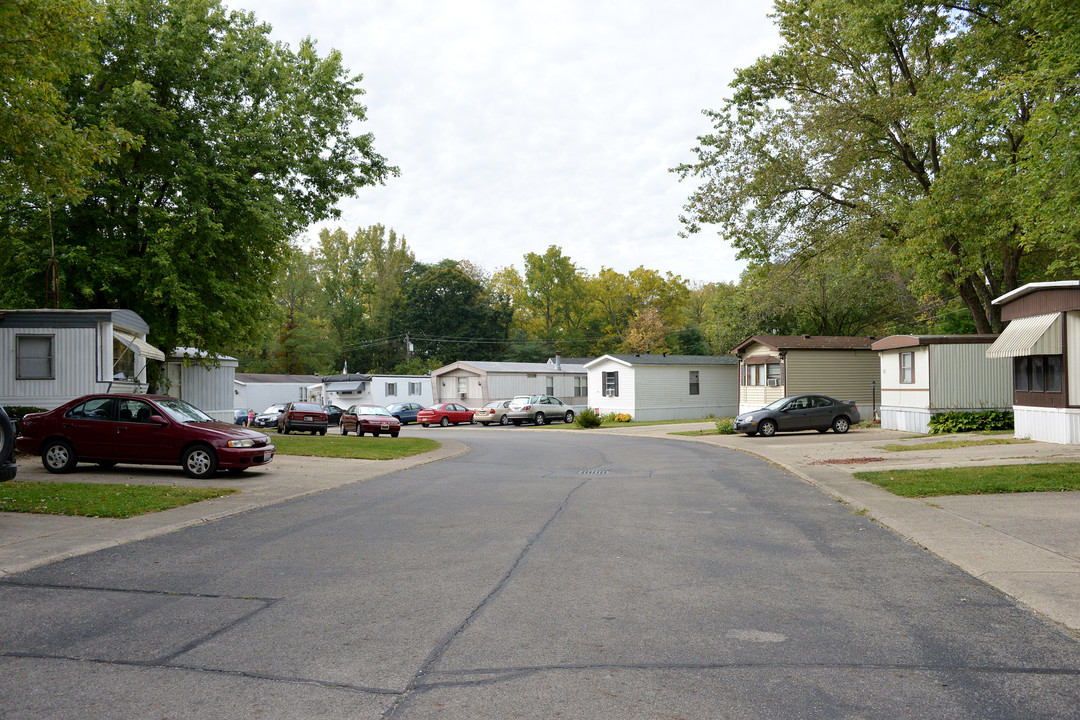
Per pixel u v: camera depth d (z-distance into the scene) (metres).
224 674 4.36
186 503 11.20
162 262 21.86
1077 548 7.70
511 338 85.94
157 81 23.12
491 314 84.94
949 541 8.09
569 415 45.59
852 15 22.94
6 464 10.09
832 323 46.50
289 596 6.08
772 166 27.78
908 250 23.86
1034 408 19.59
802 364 33.91
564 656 4.64
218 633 5.13
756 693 4.06
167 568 7.11
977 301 27.28
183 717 3.79
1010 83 14.15
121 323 20.22
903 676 4.32
